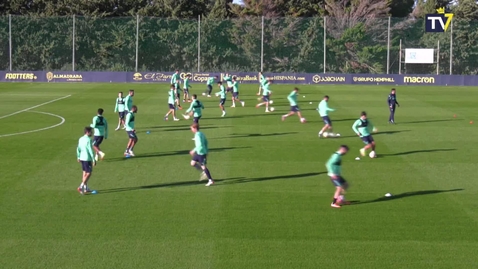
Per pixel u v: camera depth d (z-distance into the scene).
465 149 25.88
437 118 35.91
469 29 67.88
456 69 68.25
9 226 15.47
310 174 21.05
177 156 23.89
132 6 81.25
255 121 33.69
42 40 69.31
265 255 13.68
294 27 70.69
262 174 21.02
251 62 70.31
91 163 18.25
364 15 80.38
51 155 23.77
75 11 75.06
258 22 70.19
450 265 13.19
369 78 61.22
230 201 17.73
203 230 15.23
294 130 30.62
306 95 49.12
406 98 47.62
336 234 15.02
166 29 71.00
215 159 23.44
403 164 22.83
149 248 14.05
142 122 33.09
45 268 12.95
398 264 13.23
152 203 17.48
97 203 17.45
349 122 33.69
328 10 82.12
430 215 16.53
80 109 38.78
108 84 59.00
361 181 20.17
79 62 69.50
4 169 21.42
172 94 33.59
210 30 70.19
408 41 70.06
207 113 37.09
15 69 68.62
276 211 16.80
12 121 33.16
